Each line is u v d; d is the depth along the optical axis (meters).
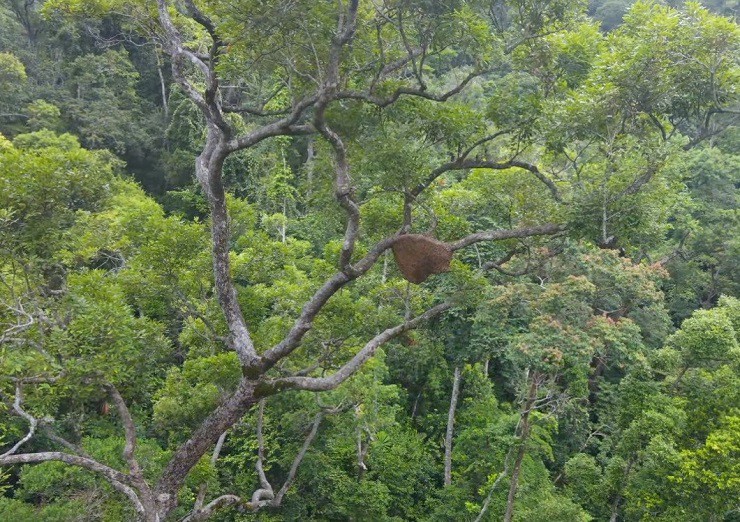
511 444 15.22
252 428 15.38
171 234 11.03
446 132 8.61
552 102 8.84
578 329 12.05
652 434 13.91
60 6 10.07
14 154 8.73
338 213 10.18
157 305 12.32
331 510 15.94
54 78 34.00
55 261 9.71
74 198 9.45
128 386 9.36
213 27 8.01
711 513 12.79
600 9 44.69
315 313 8.44
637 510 14.09
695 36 7.80
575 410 18.91
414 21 8.51
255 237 13.20
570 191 10.15
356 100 8.66
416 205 10.54
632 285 13.63
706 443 12.91
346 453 17.67
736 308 16.52
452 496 17.45
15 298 8.76
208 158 9.15
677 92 8.39
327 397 15.59
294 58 8.38
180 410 13.37
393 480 17.88
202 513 9.17
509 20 9.57
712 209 27.95
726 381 14.36
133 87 35.59
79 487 13.34
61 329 8.12
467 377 20.27
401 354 20.47
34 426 7.95
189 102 28.47
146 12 10.08
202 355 13.35
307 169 14.66
